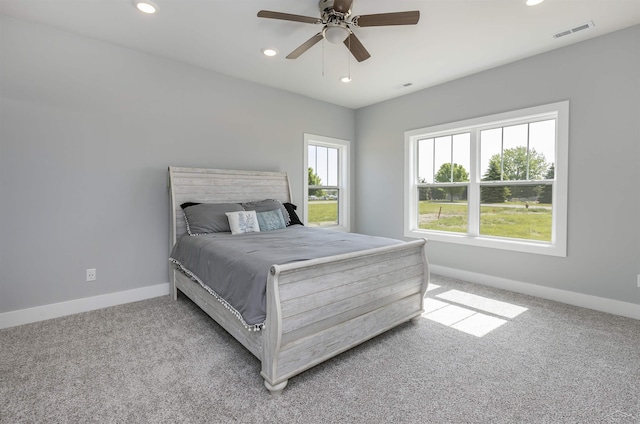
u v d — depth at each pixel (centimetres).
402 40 285
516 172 350
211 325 258
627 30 265
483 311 288
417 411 157
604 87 278
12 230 255
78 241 284
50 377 184
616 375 187
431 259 425
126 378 184
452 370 194
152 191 324
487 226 376
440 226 424
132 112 309
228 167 378
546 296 321
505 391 173
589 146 288
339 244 246
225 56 323
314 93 441
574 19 252
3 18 248
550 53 308
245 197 382
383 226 485
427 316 277
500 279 356
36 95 262
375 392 172
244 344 195
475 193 383
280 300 170
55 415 153
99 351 215
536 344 226
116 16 250
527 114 324
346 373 191
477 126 372
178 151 339
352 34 226
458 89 383
